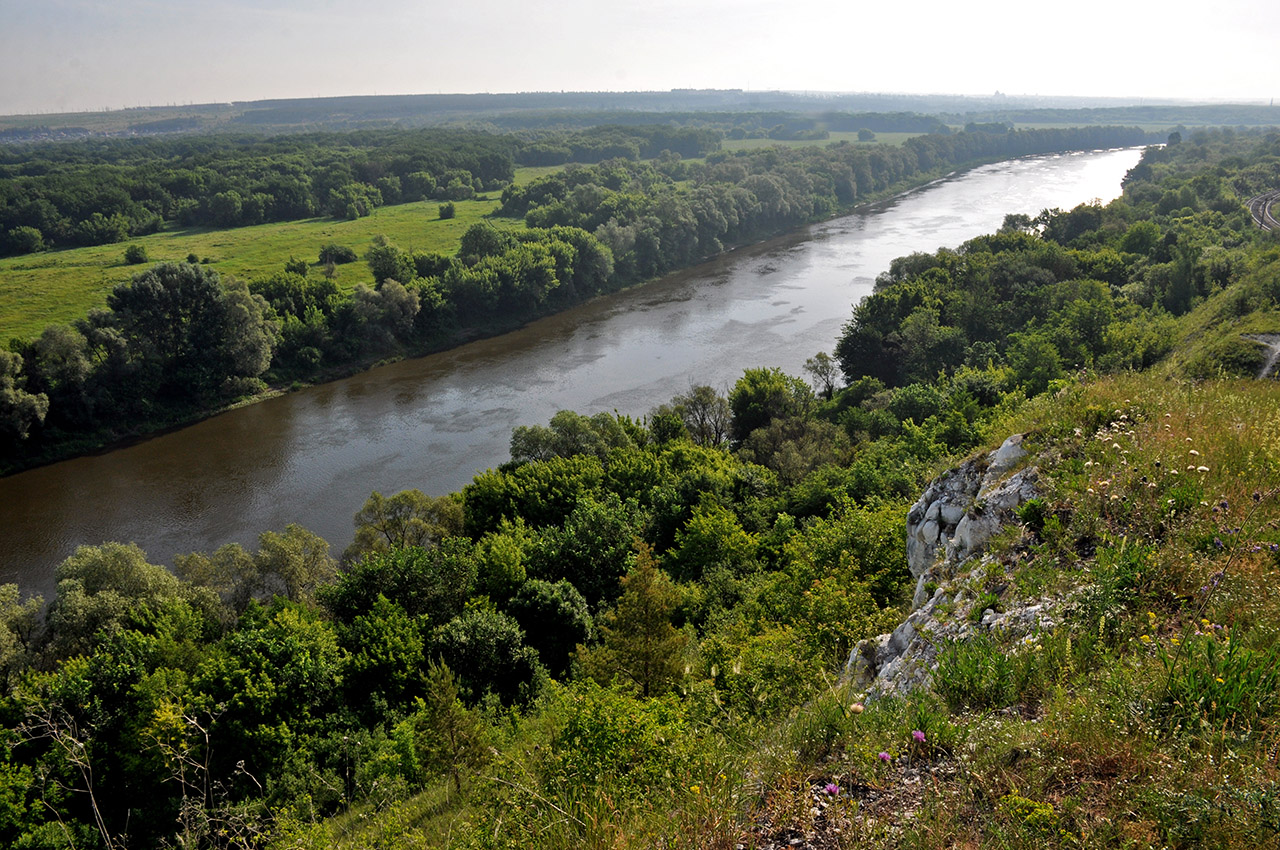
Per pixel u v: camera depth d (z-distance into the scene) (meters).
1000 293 81.44
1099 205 116.56
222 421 72.69
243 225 146.00
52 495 59.28
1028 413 16.64
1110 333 58.75
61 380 67.50
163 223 147.62
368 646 32.25
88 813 26.47
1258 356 41.09
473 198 176.75
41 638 35.81
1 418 62.09
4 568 49.97
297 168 173.62
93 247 125.75
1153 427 12.66
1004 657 8.25
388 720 29.88
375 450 65.31
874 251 130.00
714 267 126.56
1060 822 5.71
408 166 179.00
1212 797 5.42
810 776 7.16
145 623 33.88
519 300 101.25
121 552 37.78
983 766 6.56
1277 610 7.52
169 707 24.48
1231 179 147.75
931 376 67.81
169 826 25.64
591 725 9.80
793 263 125.25
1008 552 11.80
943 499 16.61
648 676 22.56
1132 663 7.27
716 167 178.62
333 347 84.50
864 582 19.86
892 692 9.72
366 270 107.31
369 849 15.95
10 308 87.56
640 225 121.12
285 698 28.98
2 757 26.20
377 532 44.69
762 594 27.36
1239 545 8.59
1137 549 8.97
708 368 81.25
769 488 50.19
